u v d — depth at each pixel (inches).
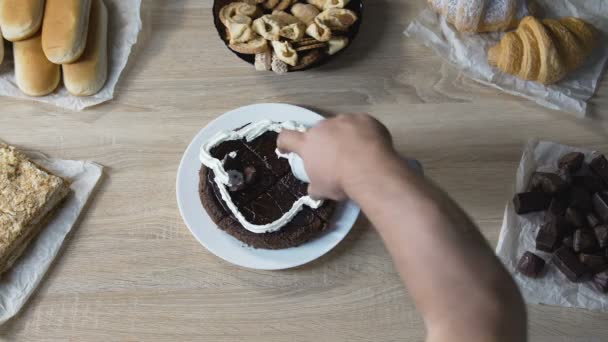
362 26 41.5
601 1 41.5
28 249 36.1
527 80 39.6
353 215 35.6
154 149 38.7
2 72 39.9
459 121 39.2
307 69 39.4
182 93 39.9
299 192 35.3
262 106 38.2
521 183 37.4
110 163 38.3
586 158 37.9
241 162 36.0
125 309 35.1
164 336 34.6
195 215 35.9
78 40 38.1
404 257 19.9
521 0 39.8
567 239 35.5
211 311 35.1
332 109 39.6
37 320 34.9
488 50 40.3
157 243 36.5
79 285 35.6
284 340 34.5
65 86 39.5
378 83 40.2
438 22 41.6
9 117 39.2
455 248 19.3
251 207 35.0
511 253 36.0
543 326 34.4
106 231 36.9
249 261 34.8
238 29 38.1
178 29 41.5
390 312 34.9
